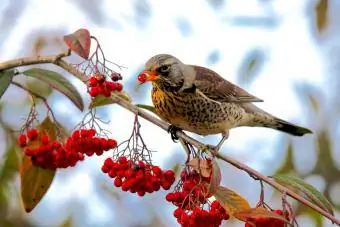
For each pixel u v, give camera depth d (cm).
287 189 751
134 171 785
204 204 770
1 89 796
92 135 820
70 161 840
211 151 805
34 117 855
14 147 1317
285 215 731
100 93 777
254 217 711
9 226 1392
